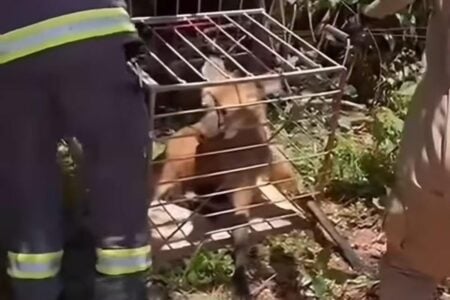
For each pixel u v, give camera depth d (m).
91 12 1.95
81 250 2.34
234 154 2.93
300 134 3.42
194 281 2.79
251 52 2.93
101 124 1.98
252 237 2.90
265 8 3.50
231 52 2.99
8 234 2.05
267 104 3.07
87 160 2.02
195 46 2.87
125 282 2.10
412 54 3.89
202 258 2.82
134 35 2.00
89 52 1.94
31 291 2.06
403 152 2.22
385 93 3.81
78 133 1.98
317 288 2.84
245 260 2.84
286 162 3.05
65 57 1.92
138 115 2.03
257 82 2.71
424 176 2.16
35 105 1.95
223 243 2.86
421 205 2.19
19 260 2.05
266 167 2.97
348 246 2.99
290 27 3.67
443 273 2.29
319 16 3.74
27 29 1.91
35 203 2.01
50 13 1.92
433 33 2.14
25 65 1.92
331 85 3.01
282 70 2.77
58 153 2.04
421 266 2.30
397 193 2.25
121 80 1.98
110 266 2.08
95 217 2.06
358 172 3.35
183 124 3.03
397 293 2.35
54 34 1.92
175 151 2.91
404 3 2.31
